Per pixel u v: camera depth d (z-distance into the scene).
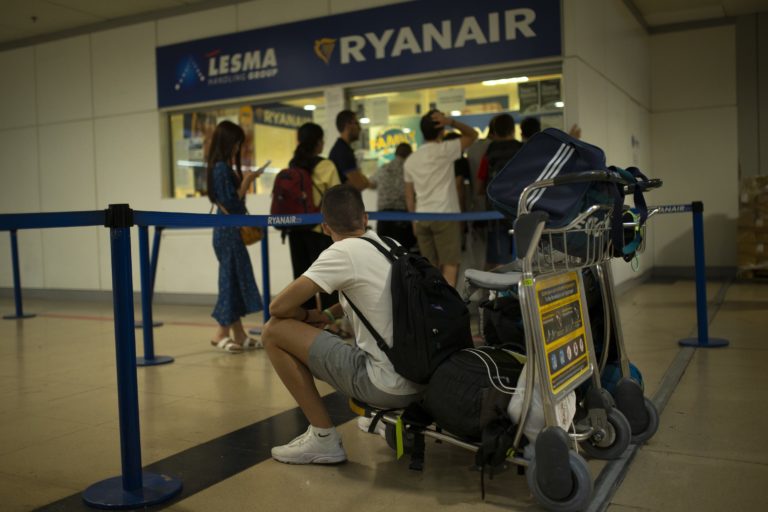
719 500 2.18
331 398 3.59
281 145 7.53
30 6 7.77
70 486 2.45
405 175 5.61
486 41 6.43
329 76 7.13
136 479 2.30
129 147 8.35
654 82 9.67
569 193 2.19
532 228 2.04
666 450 2.64
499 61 6.39
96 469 2.62
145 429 3.08
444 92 6.78
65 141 8.80
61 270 8.98
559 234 2.24
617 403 2.64
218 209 4.75
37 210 9.09
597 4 6.85
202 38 7.77
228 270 4.82
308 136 5.00
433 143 5.47
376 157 7.08
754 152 9.19
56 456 2.77
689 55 9.45
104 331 6.08
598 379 2.49
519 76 6.46
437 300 2.31
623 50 7.95
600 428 2.47
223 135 4.75
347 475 2.49
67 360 4.75
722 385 3.58
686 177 9.55
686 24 9.43
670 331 5.20
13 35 8.84
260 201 7.64
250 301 4.88
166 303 8.23
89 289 8.80
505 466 2.27
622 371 2.67
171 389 3.82
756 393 3.41
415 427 2.32
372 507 2.20
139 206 8.34
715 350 4.46
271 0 7.37
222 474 2.52
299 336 2.52
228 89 7.67
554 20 6.17
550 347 2.14
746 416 3.04
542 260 2.31
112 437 3.02
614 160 7.45
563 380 2.19
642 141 9.09
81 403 3.60
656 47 9.63
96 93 8.52
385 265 2.40
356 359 2.43
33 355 4.96
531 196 2.23
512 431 2.14
